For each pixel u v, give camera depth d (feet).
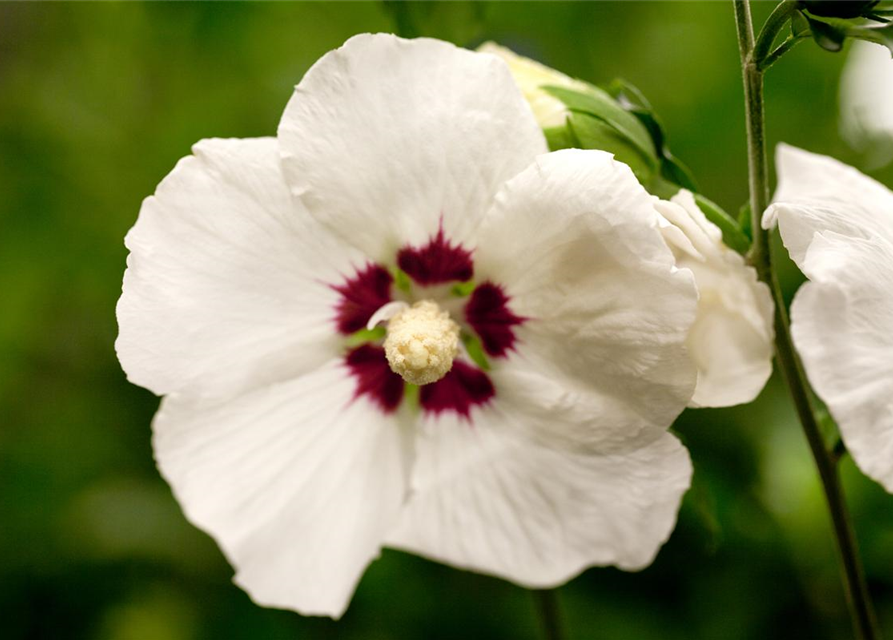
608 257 1.27
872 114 2.13
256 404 1.31
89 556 1.90
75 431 1.97
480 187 1.31
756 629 1.78
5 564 1.92
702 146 2.09
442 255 1.34
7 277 2.06
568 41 2.03
